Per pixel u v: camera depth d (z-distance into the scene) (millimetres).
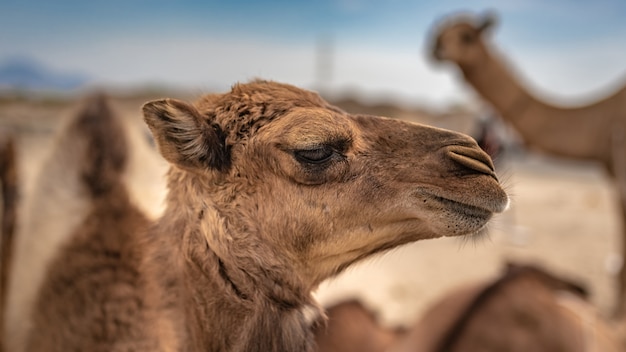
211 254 1113
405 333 1864
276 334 1111
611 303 3021
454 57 3312
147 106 1076
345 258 1167
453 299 1788
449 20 3432
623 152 2875
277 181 1116
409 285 3225
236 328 1105
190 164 1116
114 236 1354
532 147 3225
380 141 1133
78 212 1467
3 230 1526
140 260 1279
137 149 1661
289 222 1120
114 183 1475
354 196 1108
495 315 1648
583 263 3791
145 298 1200
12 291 1479
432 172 1100
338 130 1097
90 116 1564
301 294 1150
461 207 1085
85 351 1246
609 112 2963
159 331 1146
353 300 1966
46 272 1383
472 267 3668
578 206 5992
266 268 1122
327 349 1724
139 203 1496
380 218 1113
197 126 1108
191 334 1111
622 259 2779
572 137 3053
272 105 1138
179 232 1149
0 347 1414
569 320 1663
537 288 1756
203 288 1109
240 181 1127
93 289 1296
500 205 1081
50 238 1470
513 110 3217
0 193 1626
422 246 4129
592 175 9031
